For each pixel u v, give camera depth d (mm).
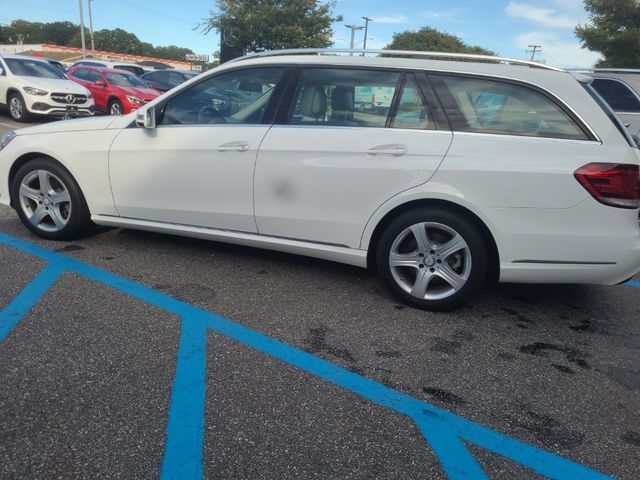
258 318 3393
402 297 3670
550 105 3318
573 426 2508
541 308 3867
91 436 2219
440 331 3379
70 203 4363
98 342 2959
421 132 3457
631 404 2715
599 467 2246
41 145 4312
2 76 12148
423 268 3562
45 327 3082
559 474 2191
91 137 4227
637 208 3182
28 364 2699
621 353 3252
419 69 3559
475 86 3455
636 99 7805
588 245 3227
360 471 2129
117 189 4191
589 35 19688
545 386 2830
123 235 4852
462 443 2338
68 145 4246
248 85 3904
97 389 2533
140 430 2275
